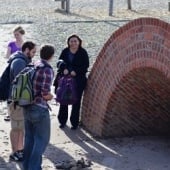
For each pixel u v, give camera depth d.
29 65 8.66
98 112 10.77
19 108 9.23
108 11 29.30
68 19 26.23
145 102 10.50
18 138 9.44
